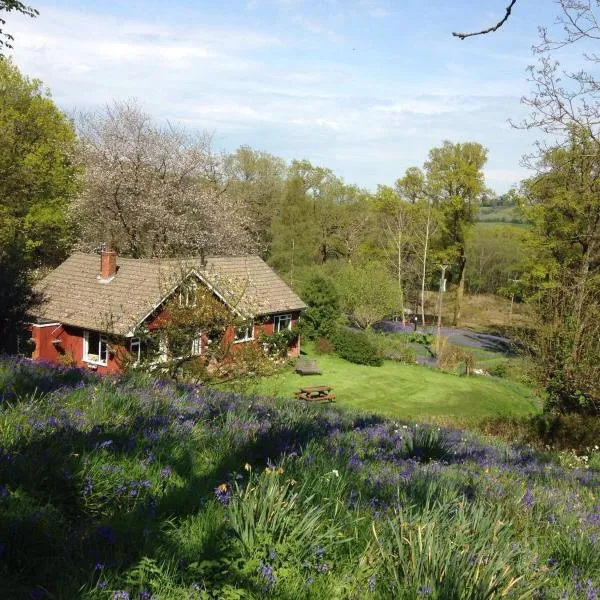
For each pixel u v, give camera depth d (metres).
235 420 7.90
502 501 6.28
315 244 71.69
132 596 3.32
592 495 8.30
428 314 80.50
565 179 21.08
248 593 3.49
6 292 25.25
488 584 3.70
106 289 35.06
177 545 3.95
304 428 8.52
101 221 46.88
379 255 72.38
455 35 7.32
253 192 69.88
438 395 39.06
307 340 50.22
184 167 46.59
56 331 34.00
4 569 3.47
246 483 5.08
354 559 4.09
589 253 25.95
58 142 48.69
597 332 23.92
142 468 5.25
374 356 46.94
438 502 5.09
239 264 46.06
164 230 45.75
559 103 15.28
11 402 6.64
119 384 9.13
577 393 23.98
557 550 5.18
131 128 45.72
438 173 70.75
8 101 48.06
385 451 8.66
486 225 82.06
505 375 48.75
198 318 18.88
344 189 76.38
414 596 3.56
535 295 43.25
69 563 3.54
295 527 4.13
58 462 4.88
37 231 46.38
